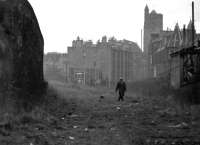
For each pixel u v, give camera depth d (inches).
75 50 3189.0
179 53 884.6
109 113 543.2
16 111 402.0
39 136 317.1
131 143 316.5
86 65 3110.2
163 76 1251.2
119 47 3147.1
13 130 328.5
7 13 444.5
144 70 3075.8
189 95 760.3
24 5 511.8
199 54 754.8
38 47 562.3
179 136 347.9
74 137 335.0
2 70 393.7
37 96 528.4
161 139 332.8
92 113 535.8
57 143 301.6
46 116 439.2
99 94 1112.8
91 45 3213.6
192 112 553.3
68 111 539.5
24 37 491.5
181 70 859.4
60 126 388.2
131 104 730.8
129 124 433.4
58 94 698.8
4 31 429.7
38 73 559.2
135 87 1632.6
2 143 276.5
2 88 383.6
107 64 2967.5
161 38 2289.6
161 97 970.7
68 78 2605.8
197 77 747.4
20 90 446.9
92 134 355.6
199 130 387.5
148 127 410.6
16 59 446.3
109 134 358.6
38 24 577.0
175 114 534.3
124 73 3056.1
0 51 398.0
